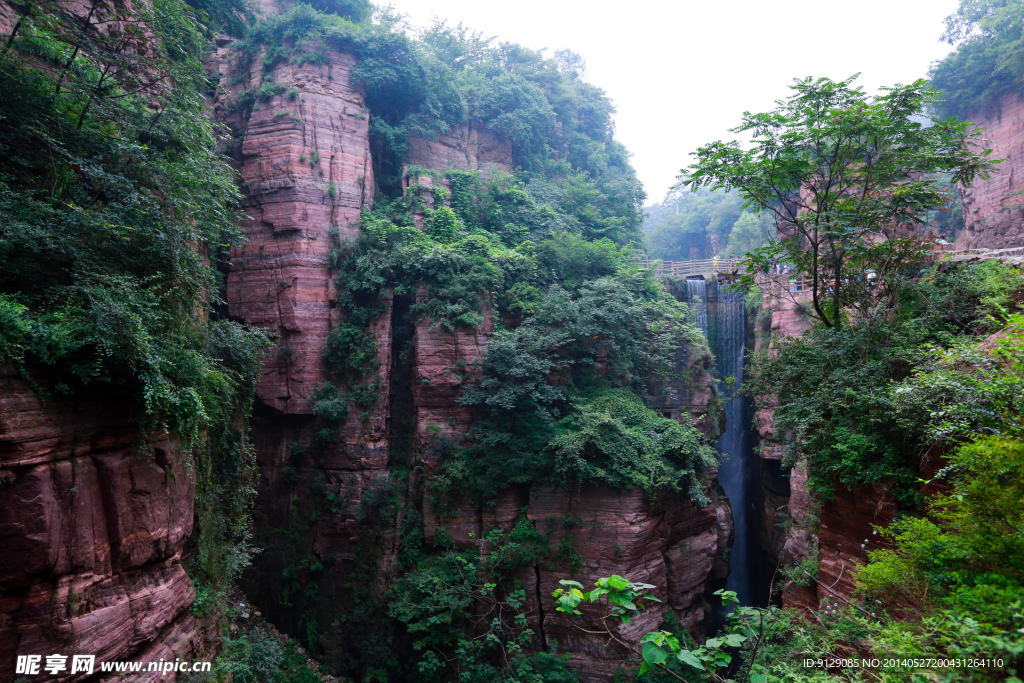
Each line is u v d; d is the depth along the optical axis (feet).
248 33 83.82
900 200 44.21
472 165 102.58
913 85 39.60
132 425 31.37
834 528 41.91
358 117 84.74
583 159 130.41
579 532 67.87
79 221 28.45
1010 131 85.56
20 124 30.17
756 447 97.91
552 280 85.61
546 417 71.10
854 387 40.55
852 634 24.48
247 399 53.93
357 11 95.76
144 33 41.16
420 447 74.64
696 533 78.89
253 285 80.23
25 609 24.63
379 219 82.23
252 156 81.51
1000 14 89.04
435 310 74.69
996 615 17.65
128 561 30.09
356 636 71.10
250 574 79.15
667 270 126.52
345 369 78.79
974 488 22.75
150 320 30.14
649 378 86.22
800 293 90.89
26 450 24.67
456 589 66.64
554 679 61.93
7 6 32.32
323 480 78.23
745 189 48.44
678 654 14.46
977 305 41.81
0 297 24.44
